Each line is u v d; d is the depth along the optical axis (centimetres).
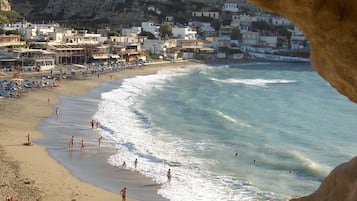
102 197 3384
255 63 16575
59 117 6119
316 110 7500
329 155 4706
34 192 3362
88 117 6209
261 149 4844
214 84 10462
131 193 3494
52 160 4219
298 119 6694
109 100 7688
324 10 874
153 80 10738
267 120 6550
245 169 4153
